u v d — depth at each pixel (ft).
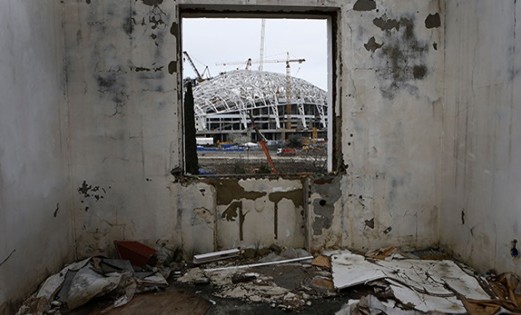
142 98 9.50
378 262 9.32
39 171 7.75
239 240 10.18
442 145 10.19
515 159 7.48
